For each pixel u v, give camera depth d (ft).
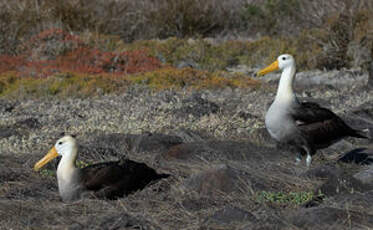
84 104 56.95
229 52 90.17
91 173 27.96
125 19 106.52
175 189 28.68
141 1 109.50
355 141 40.50
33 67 73.97
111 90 64.49
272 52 86.94
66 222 24.64
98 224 23.65
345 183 27.45
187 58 87.15
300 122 31.96
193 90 64.59
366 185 27.76
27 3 96.07
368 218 23.21
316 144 32.53
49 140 41.37
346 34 83.82
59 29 88.07
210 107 50.83
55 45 81.25
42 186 30.96
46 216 25.46
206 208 26.22
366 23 82.12
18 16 91.45
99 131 44.16
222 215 24.16
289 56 32.60
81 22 99.81
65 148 27.81
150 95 60.85
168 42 90.79
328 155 36.96
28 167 34.53
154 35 106.11
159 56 86.43
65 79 67.15
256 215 24.23
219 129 43.52
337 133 32.91
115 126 45.24
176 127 44.45
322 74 77.15
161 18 107.24
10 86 67.31
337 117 33.32
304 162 34.63
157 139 39.11
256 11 111.55
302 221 23.34
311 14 95.71
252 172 31.14
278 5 108.27
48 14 96.32
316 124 32.07
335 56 83.41
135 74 73.00
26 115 52.90
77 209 26.25
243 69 85.56
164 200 27.55
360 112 47.60
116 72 76.89
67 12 99.30
